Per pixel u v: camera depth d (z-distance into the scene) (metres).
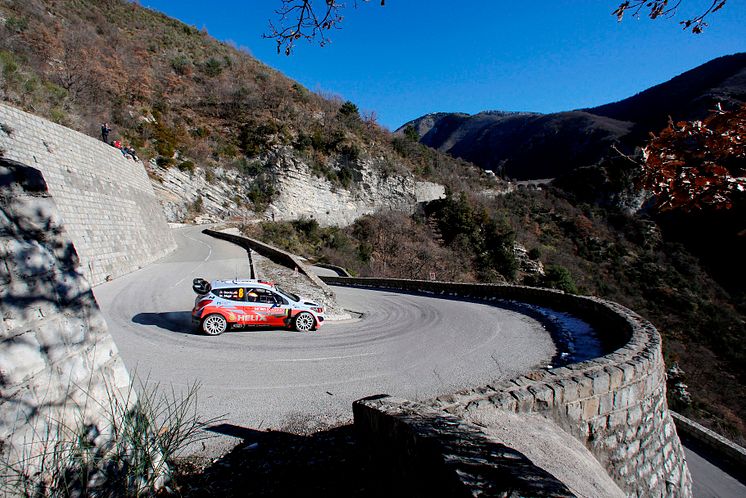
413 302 19.69
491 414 4.31
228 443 4.90
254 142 55.66
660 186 3.73
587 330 11.88
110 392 3.14
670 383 24.36
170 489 3.48
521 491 2.11
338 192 61.84
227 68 69.62
